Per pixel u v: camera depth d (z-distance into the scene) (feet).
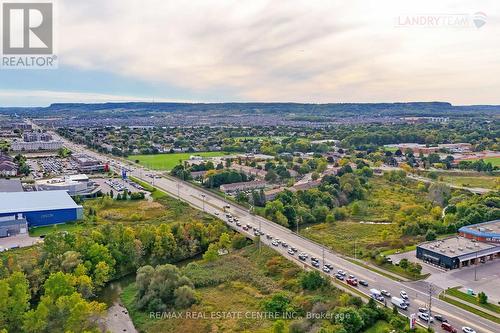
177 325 435.53
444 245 594.24
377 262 561.43
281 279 521.65
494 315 421.18
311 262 561.84
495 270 540.11
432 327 398.62
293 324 404.16
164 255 609.83
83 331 377.30
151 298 478.59
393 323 393.91
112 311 476.54
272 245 627.46
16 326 410.31
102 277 517.55
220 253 626.64
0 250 602.44
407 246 634.02
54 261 517.14
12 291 425.69
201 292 503.20
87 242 550.36
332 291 469.98
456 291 475.31
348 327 382.83
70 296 411.13
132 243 588.91
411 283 498.69
